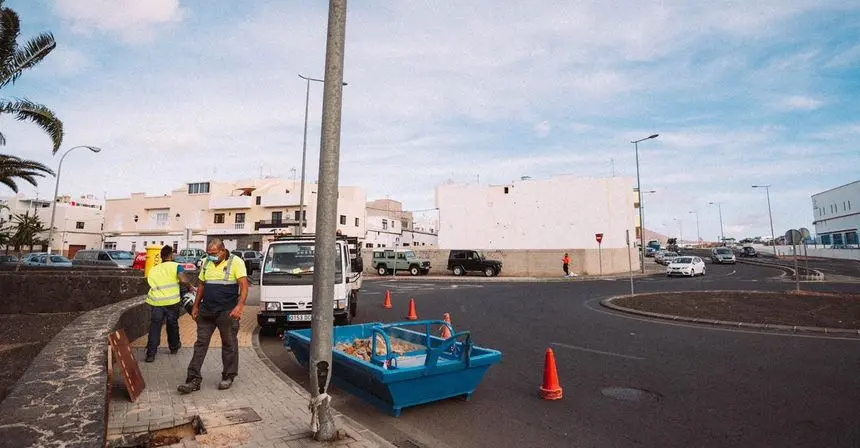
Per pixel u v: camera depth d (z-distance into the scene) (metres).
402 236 76.94
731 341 9.98
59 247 63.00
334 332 7.52
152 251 15.23
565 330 11.60
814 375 7.17
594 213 48.81
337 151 4.50
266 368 7.30
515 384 6.97
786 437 4.87
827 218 69.31
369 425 5.33
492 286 26.97
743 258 61.97
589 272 37.28
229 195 61.28
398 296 21.17
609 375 7.38
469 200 52.66
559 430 5.15
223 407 5.31
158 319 7.58
